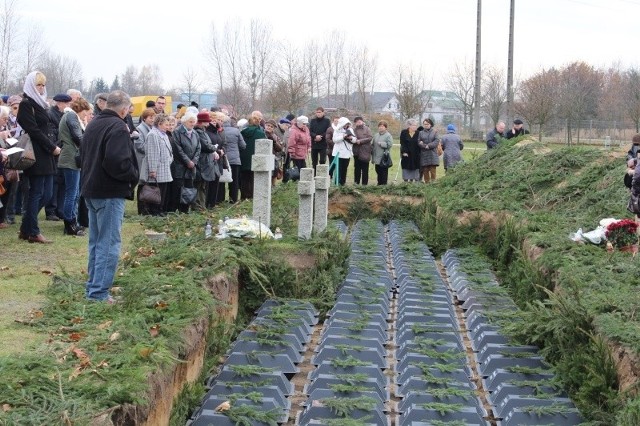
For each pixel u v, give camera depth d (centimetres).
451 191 1769
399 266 1339
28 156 1084
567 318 808
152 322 707
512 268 1245
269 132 1938
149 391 560
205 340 788
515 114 4469
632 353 676
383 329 986
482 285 1200
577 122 4381
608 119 5066
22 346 643
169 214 1394
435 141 2184
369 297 1105
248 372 788
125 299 756
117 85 7475
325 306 1074
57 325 704
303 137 2034
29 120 1101
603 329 727
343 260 1218
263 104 4700
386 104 8406
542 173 1653
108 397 514
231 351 862
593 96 5141
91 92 6688
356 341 908
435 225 1596
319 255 1129
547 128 4556
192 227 1255
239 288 1047
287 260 1114
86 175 785
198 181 1562
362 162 2153
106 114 788
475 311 1048
